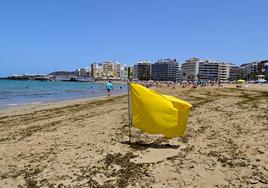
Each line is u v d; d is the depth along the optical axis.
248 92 63.72
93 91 86.56
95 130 16.28
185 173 9.11
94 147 12.34
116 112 24.98
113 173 9.23
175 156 10.90
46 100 46.56
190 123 17.92
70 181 8.71
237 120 19.20
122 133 15.17
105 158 10.75
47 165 10.19
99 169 9.61
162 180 8.59
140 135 14.63
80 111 27.52
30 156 11.35
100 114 24.06
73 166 9.98
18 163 10.55
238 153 11.15
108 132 15.55
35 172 9.55
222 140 13.32
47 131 16.56
